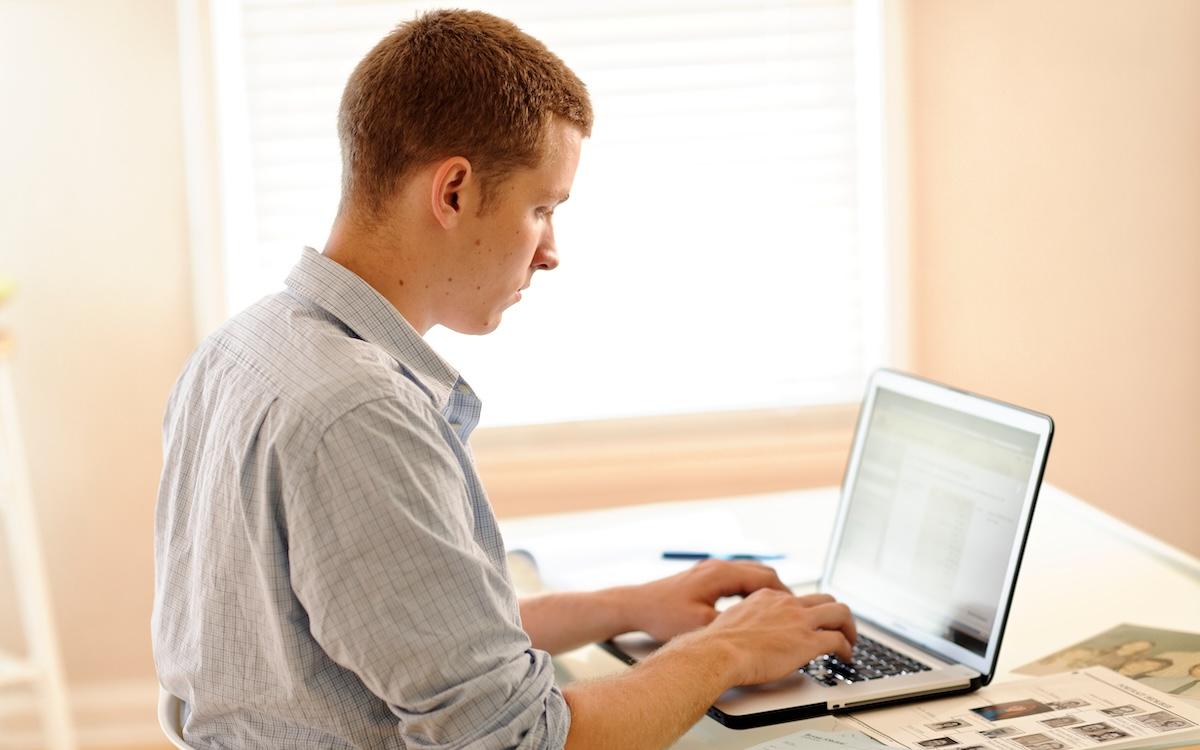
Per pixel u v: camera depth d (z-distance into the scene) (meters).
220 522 0.99
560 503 2.60
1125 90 2.57
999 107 2.56
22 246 2.44
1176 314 2.64
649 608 1.34
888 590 1.37
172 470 1.10
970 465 1.30
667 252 2.58
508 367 2.58
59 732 2.39
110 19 2.39
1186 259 2.62
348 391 0.93
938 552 1.31
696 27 2.53
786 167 2.59
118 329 2.48
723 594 1.37
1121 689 1.17
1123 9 2.54
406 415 0.95
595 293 2.58
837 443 2.64
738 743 1.11
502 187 1.05
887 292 2.60
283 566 0.94
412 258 1.06
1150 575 1.51
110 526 2.55
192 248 2.46
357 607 0.91
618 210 2.56
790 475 2.64
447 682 0.92
